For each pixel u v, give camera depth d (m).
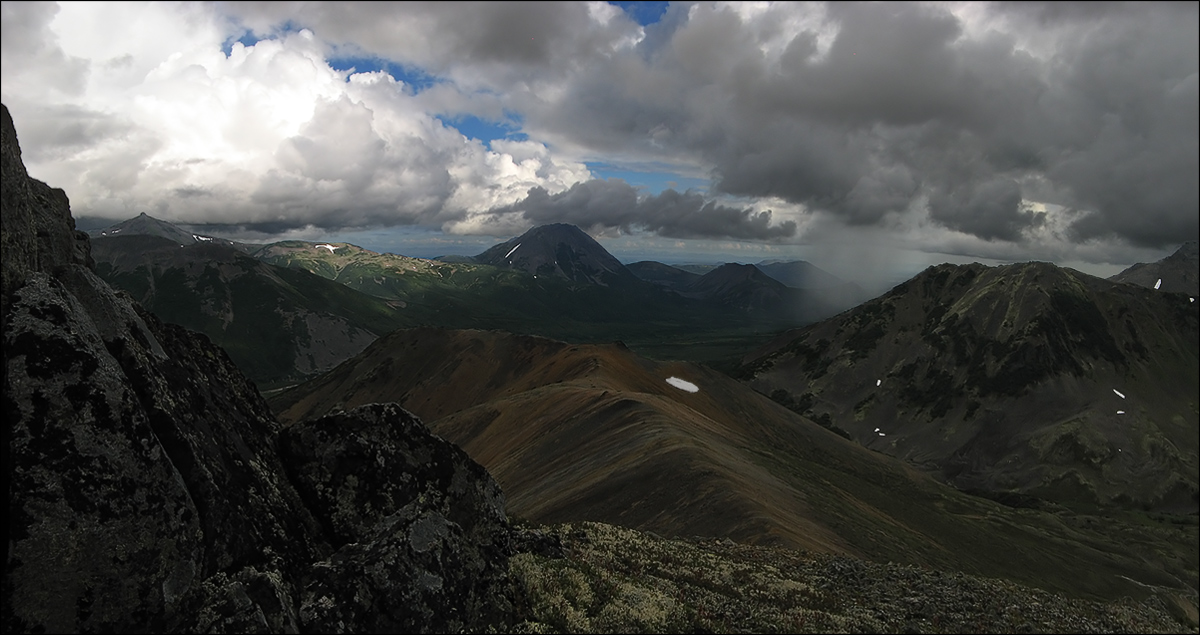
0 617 9.58
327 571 12.75
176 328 16.45
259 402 17.58
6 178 12.03
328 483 16.06
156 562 10.65
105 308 13.04
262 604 10.86
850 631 23.36
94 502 10.34
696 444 84.56
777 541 51.72
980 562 97.88
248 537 12.43
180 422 12.60
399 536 14.02
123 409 11.09
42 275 12.23
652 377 193.88
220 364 17.12
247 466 14.17
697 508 64.38
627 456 85.25
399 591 13.10
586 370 174.62
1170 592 108.56
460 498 17.91
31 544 9.83
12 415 10.30
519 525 29.33
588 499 74.94
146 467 10.95
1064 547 146.38
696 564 30.55
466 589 14.70
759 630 20.61
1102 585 107.88
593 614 17.59
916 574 38.19
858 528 76.19
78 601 10.02
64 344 11.03
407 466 17.03
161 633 10.39
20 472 10.04
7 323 10.96
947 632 28.03
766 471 91.06
